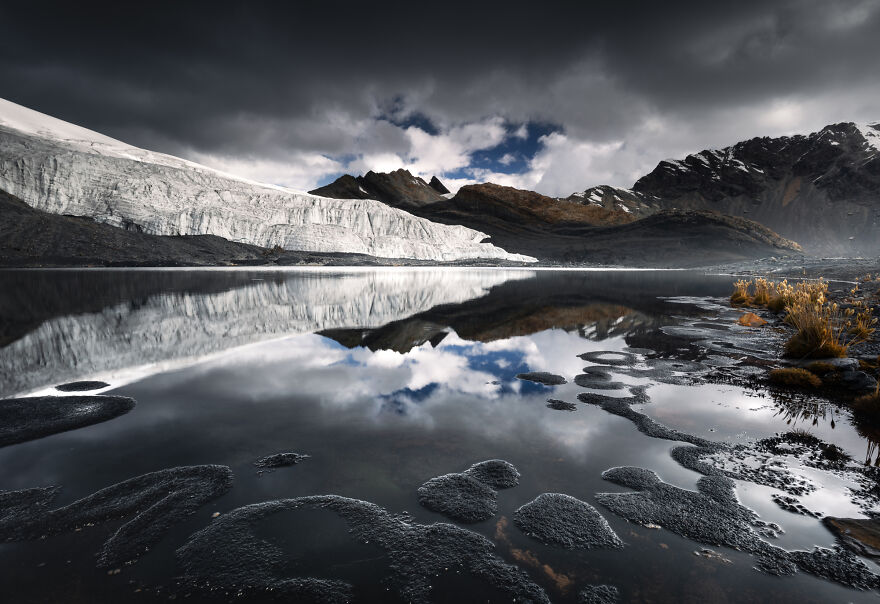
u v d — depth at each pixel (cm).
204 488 358
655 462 412
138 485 361
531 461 414
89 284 2580
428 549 282
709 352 930
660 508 333
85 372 735
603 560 272
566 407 572
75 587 246
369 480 375
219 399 596
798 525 310
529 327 1288
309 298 2052
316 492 354
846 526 308
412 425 505
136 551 278
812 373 723
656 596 239
